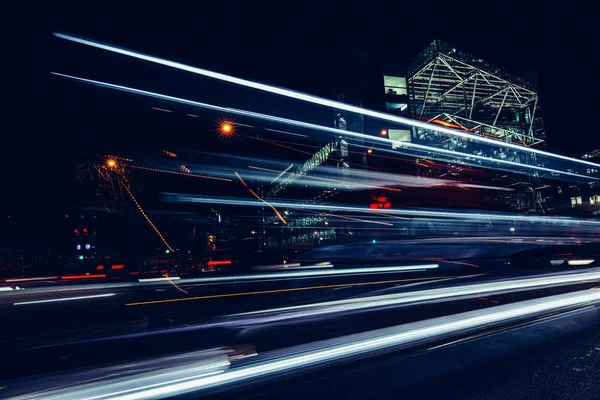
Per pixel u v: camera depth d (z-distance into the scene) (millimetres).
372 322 6113
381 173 48375
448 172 56062
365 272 14047
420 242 20984
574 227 24484
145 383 3738
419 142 68750
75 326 7551
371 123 62750
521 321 5574
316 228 26953
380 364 4039
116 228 27141
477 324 5484
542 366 3828
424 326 5527
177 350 5109
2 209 25250
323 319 6590
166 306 9688
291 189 46594
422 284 10188
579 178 74188
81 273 26750
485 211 25641
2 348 5809
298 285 12039
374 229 22500
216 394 3432
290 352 4613
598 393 3207
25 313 9375
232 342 5398
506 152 76625
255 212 30172
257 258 22672
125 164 25906
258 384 3621
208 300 10344
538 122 97688
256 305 8812
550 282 8922
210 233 29844
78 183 25000
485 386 3404
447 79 95625
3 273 27141
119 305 10312
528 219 24547
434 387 3424
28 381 3941
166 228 30125
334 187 32844
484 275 11281
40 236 28141
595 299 6801
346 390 3418
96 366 4465
